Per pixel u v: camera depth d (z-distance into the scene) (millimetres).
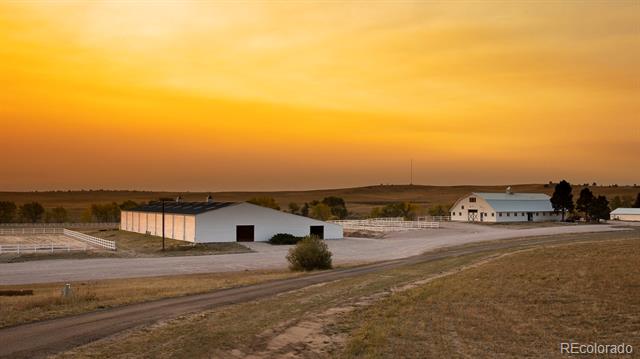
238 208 81750
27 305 25281
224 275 46969
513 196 125000
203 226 79562
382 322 21406
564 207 121438
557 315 22078
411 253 65875
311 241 50688
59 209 179375
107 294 30328
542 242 69312
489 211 116375
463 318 22000
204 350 17297
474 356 16891
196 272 51781
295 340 18906
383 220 126125
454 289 29250
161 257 66125
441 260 51812
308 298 28297
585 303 23812
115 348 17266
